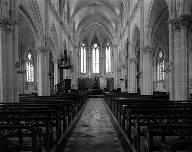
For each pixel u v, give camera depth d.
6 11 14.17
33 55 43.06
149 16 22.59
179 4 14.10
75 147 8.06
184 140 4.98
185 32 14.02
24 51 40.75
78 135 9.98
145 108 8.73
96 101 34.12
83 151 7.61
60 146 8.16
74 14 44.94
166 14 25.08
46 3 24.50
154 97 17.48
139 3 26.27
